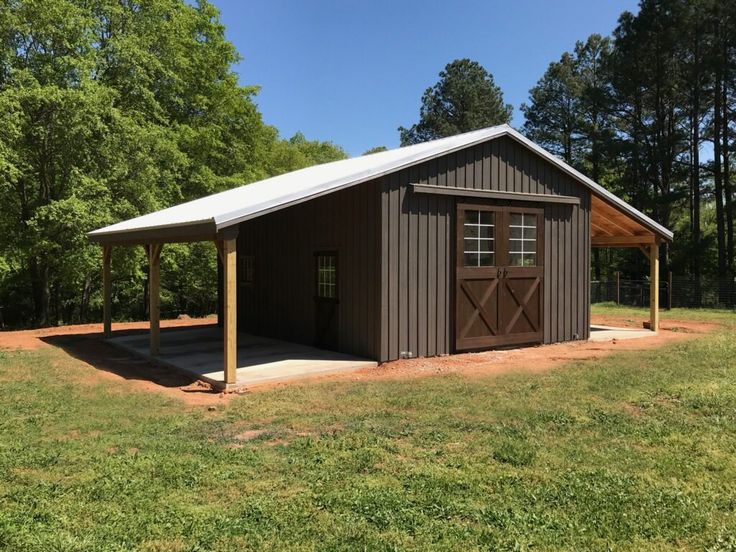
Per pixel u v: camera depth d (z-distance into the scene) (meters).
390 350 8.74
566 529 3.30
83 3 17.52
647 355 9.45
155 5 19.72
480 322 9.83
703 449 4.68
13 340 11.91
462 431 5.23
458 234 9.47
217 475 4.14
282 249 11.23
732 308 21.12
